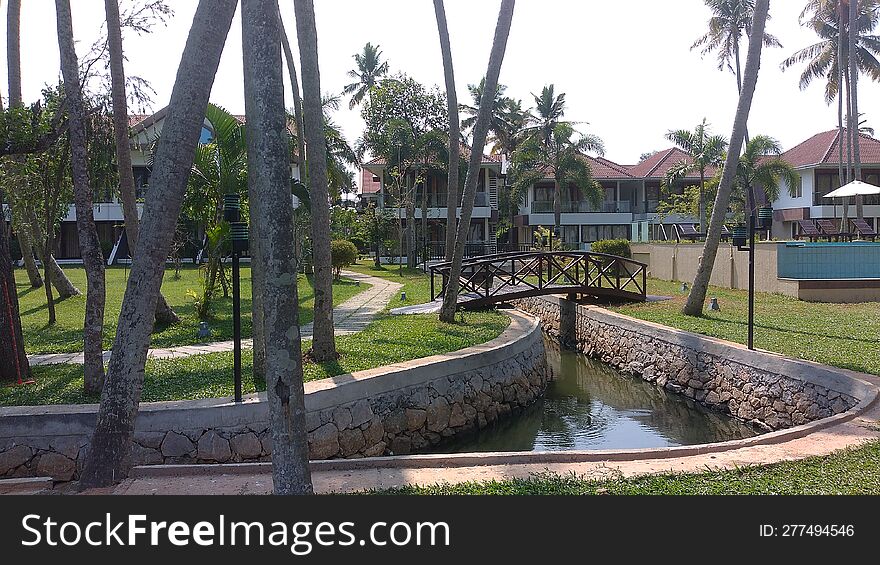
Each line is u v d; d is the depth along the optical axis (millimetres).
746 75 13445
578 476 5660
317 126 9578
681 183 39781
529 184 34656
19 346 9023
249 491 5598
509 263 27922
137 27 11289
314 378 8570
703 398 11391
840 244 17172
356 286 24125
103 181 13234
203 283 14609
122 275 24984
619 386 13227
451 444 9430
